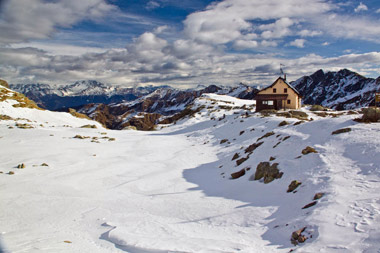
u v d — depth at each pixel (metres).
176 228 12.47
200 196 18.33
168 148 40.53
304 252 8.53
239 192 18.05
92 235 11.94
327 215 10.52
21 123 60.31
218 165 28.25
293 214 12.14
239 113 61.75
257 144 27.39
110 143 43.97
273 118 41.12
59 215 15.22
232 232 11.55
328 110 55.56
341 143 19.23
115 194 19.84
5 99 77.75
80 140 44.50
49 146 37.38
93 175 25.09
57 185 21.62
